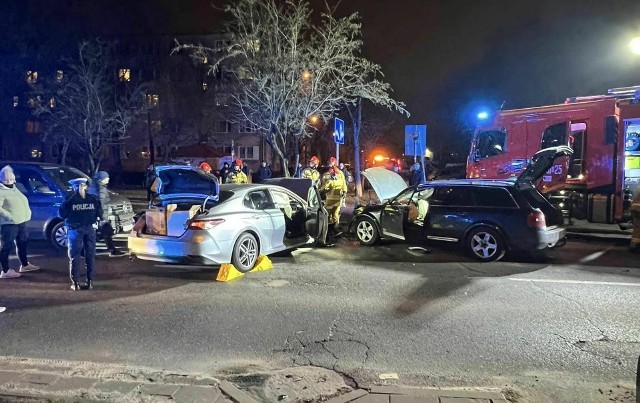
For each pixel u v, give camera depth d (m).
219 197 8.60
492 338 5.48
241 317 6.22
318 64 15.88
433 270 8.84
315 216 10.37
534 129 14.12
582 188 12.98
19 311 6.52
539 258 9.89
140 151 47.22
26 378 4.30
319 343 5.36
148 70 45.19
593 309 6.49
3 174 8.34
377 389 4.12
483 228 9.51
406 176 30.36
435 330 5.74
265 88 15.86
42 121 42.53
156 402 3.88
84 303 6.88
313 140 34.25
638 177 12.20
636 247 10.70
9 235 8.35
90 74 30.94
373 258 9.94
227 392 4.04
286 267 9.12
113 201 11.59
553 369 4.70
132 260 9.72
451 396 3.97
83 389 4.07
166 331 5.73
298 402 3.96
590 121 12.91
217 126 46.56
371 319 6.13
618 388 4.28
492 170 14.98
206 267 9.05
